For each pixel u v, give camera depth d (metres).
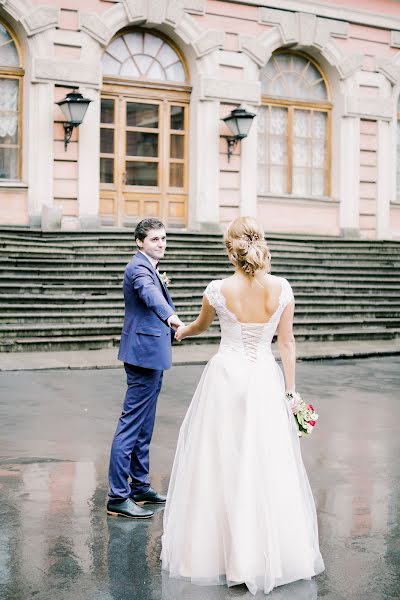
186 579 4.29
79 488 5.91
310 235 21.17
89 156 19.17
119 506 5.30
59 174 18.92
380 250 20.45
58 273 15.60
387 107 23.06
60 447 7.14
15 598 4.02
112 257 16.66
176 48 20.64
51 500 5.61
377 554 4.71
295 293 17.16
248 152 21.11
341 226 22.70
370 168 23.02
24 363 11.82
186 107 20.84
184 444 4.65
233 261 4.53
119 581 4.26
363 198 22.94
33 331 13.55
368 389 10.61
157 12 19.83
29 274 15.40
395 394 10.24
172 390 10.20
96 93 19.22
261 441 4.32
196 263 17.17
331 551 4.75
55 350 13.38
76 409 8.85
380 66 22.89
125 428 5.36
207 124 20.62
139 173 20.47
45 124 18.70
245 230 4.48
